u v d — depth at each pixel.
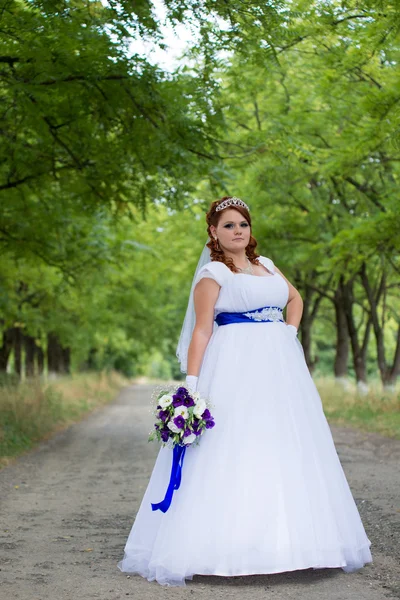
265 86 14.31
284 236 20.44
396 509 6.40
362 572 4.36
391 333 39.19
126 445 13.20
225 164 12.27
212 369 4.55
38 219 14.60
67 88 9.99
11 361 45.03
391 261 16.62
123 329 38.56
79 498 7.52
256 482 4.15
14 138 11.92
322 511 4.20
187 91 10.72
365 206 18.03
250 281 4.62
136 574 4.40
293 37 10.40
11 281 21.22
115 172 12.33
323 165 15.17
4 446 11.45
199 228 23.31
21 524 6.12
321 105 16.22
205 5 8.52
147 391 41.31
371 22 9.92
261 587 4.05
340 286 22.36
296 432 4.34
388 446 11.58
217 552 4.05
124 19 8.89
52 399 18.30
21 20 8.83
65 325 27.92
